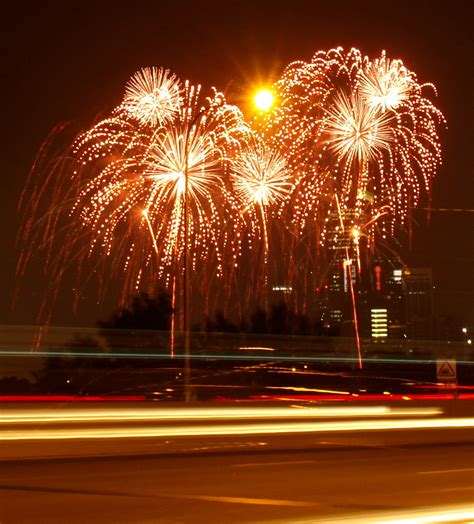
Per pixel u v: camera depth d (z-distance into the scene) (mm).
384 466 16719
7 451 17922
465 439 22594
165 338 38219
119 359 36469
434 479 14922
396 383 41188
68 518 10961
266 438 21625
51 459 17203
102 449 18688
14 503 12008
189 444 20016
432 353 44031
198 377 36344
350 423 24734
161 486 13734
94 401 21656
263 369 39156
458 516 11227
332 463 17078
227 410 22906
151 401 23141
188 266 29578
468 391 39281
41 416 20406
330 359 41656
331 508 11758
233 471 15648
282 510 11578
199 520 10852
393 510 11633
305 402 25219
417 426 25109
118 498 12492
